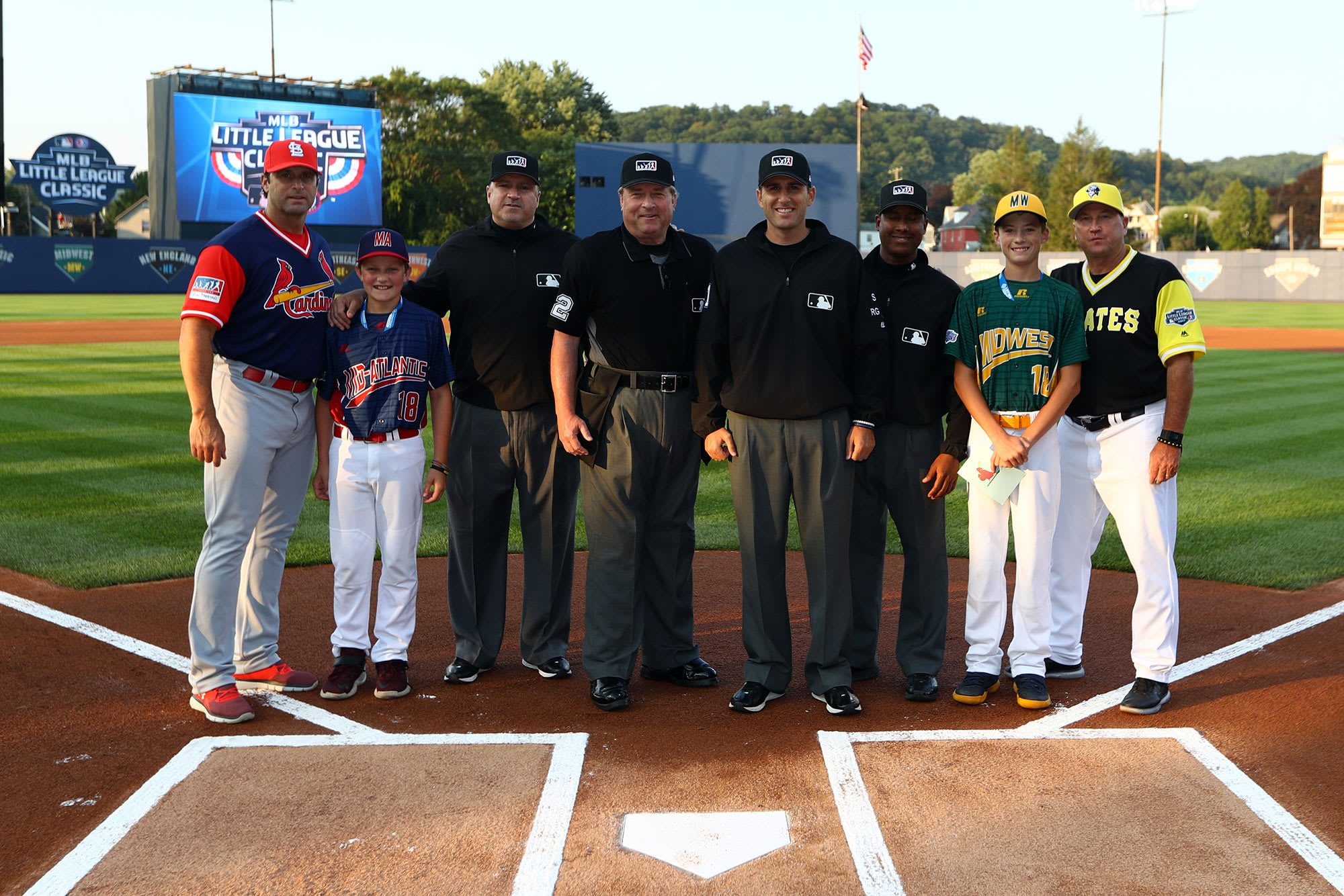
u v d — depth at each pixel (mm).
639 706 3713
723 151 38781
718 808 2879
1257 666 4031
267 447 3625
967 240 97625
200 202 40156
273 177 3566
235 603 3584
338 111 41594
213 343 3525
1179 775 3072
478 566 4020
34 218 60500
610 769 3137
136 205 60594
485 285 3807
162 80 41250
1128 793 2959
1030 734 3398
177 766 3162
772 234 3537
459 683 3939
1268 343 21047
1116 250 3682
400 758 3225
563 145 67062
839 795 2955
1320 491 7316
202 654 3518
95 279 38688
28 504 6832
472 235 3900
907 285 3750
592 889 2488
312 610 4902
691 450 3805
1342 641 4285
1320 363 16844
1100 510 3924
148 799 2949
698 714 3623
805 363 3484
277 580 3891
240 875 2562
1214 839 2703
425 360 3801
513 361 3818
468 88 57438
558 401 3678
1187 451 8992
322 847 2686
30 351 17641
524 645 4094
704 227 39344
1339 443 9375
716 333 3580
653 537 3846
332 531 3818
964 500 7406
